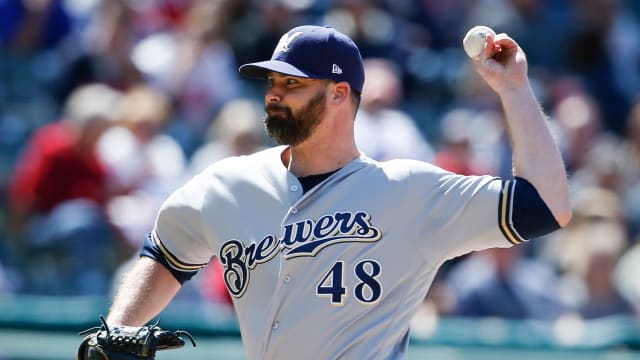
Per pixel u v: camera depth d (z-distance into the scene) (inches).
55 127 1094.4
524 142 478.3
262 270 493.4
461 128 1267.2
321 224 489.7
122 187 1076.5
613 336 944.9
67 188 1063.0
